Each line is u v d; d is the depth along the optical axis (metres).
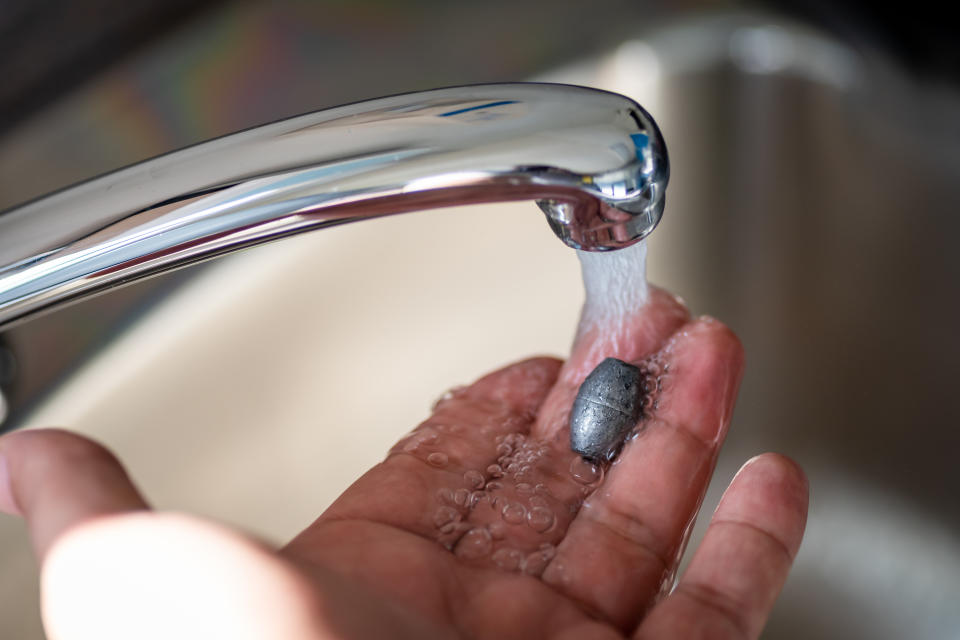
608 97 0.28
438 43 0.51
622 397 0.34
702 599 0.29
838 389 0.47
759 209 0.51
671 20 0.55
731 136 0.53
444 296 0.46
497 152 0.27
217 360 0.42
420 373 0.45
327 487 0.43
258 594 0.26
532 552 0.32
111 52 0.42
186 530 0.27
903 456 0.45
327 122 0.28
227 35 0.45
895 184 0.49
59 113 0.41
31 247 0.28
